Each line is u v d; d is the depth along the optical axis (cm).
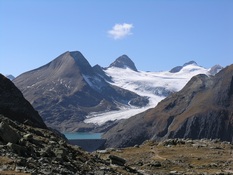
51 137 6738
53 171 4381
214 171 9219
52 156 5247
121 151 13100
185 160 11162
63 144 6469
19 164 4119
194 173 8712
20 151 4750
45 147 5494
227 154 12600
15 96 8288
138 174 7019
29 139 5556
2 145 4647
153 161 10512
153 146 14725
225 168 9900
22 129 6338
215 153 12750
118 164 7262
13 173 3647
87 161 6112
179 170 9319
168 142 15375
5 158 4181
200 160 11288
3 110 7775
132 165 9938
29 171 3872
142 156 11856
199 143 15375
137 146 14662
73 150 6556
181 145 14812
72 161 5547
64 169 4706
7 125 5044
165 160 10919
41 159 4750
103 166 6228
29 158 4594
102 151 12862
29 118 8212
